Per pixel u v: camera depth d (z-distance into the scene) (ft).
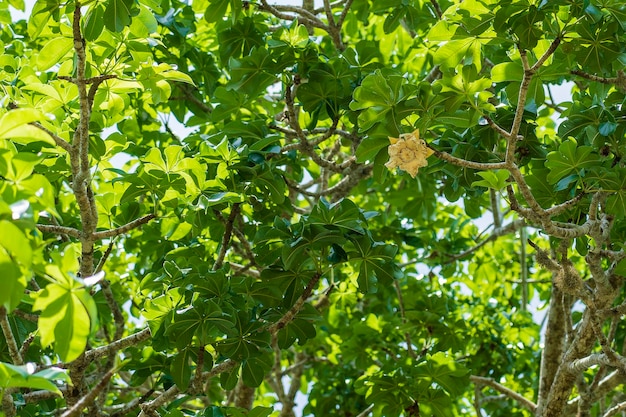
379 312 23.08
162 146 20.38
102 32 12.76
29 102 14.33
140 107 20.11
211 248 19.20
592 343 16.14
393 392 16.65
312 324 14.55
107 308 17.99
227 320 13.24
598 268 14.47
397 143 11.33
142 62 12.97
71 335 8.79
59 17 12.44
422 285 23.52
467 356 23.97
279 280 14.12
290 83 16.08
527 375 25.13
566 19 13.04
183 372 13.93
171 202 14.01
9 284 7.96
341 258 13.64
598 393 17.38
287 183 17.97
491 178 12.25
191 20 19.66
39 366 12.84
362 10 20.62
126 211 15.48
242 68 15.75
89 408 14.90
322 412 22.94
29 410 15.14
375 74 11.60
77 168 11.80
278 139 15.17
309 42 15.70
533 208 12.50
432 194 22.34
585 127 14.33
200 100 19.66
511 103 14.17
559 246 14.29
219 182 14.25
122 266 21.16
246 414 13.43
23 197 8.50
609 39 12.78
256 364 14.66
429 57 21.56
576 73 13.39
